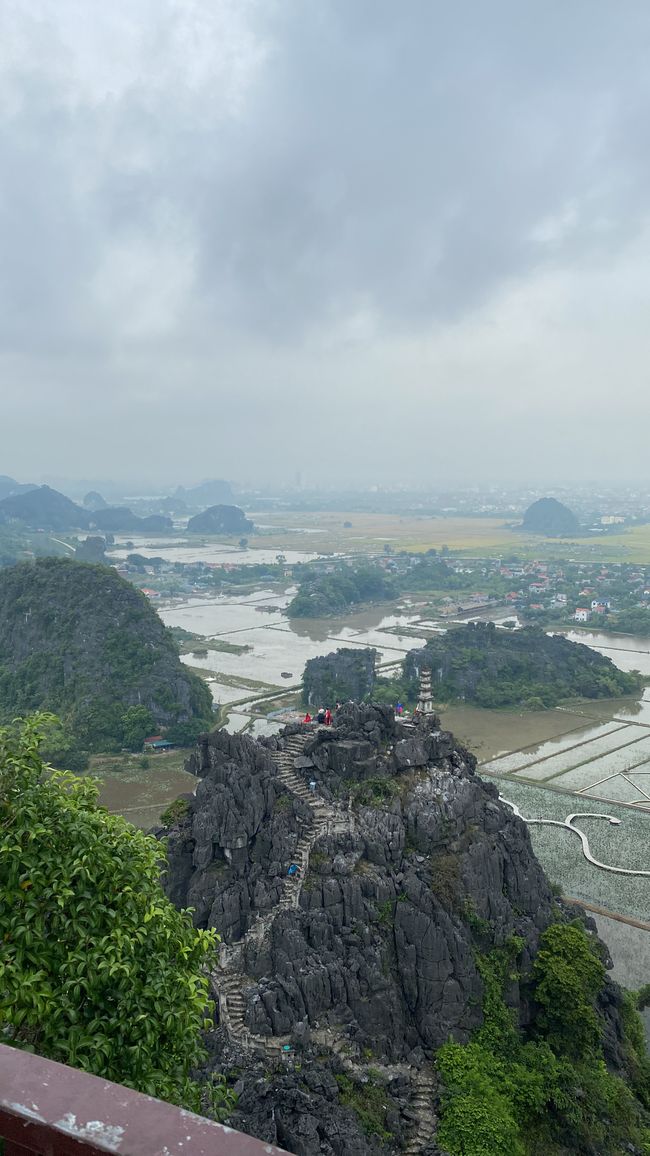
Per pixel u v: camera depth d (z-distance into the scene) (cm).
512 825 6519
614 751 14525
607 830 10900
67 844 2514
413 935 5484
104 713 14912
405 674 19000
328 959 5303
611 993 6366
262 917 5538
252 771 6259
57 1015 2236
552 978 5681
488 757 14200
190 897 5816
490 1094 4900
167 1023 2402
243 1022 4994
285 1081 4575
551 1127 5131
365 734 6600
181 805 6812
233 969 5350
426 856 5919
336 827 5969
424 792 6216
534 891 6253
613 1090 5419
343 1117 4497
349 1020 5175
